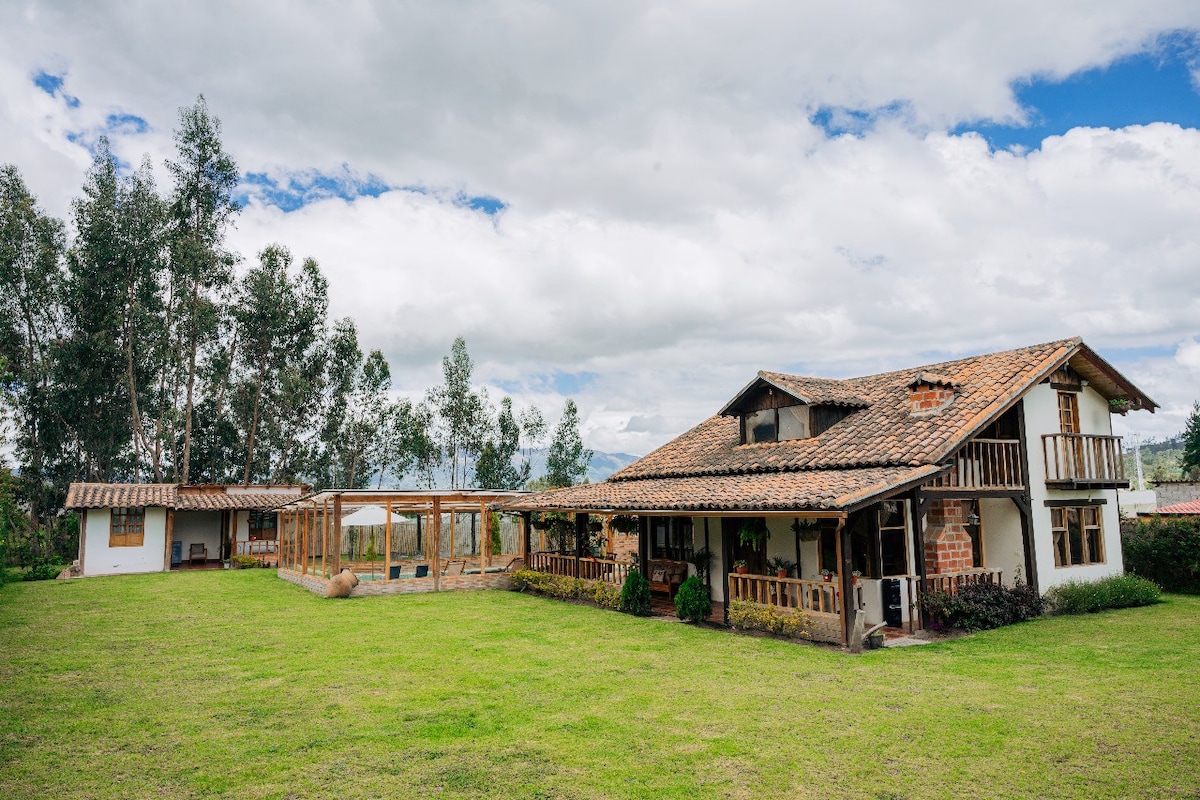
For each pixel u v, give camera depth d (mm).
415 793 6574
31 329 36719
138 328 36438
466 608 18000
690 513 14742
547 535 25859
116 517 28828
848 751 7414
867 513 14039
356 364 44625
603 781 6773
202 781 6895
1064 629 13805
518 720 8633
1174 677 10039
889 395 18594
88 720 8789
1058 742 7512
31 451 37000
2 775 7078
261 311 40688
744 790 6523
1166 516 20906
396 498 21703
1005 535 16188
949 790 6438
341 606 18531
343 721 8672
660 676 10656
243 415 42500
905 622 13789
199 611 17750
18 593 21703
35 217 36812
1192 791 6301
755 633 13930
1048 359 16250
